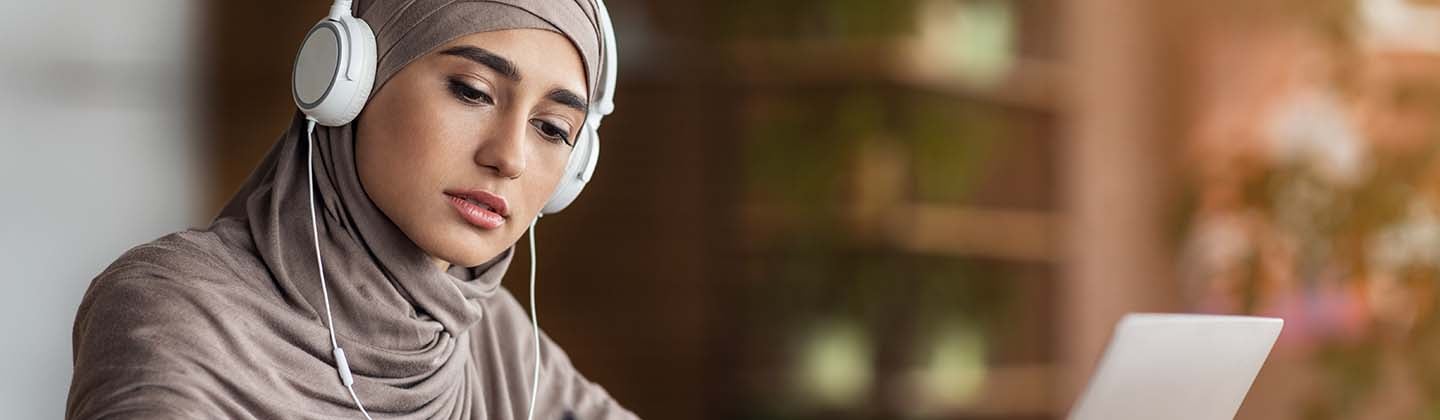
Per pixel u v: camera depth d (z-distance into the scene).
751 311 3.63
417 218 1.12
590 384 1.50
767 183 3.61
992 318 3.69
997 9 3.67
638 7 3.70
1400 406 3.65
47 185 3.13
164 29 3.40
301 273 1.13
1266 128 3.80
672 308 3.70
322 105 1.10
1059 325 3.80
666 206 3.70
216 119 3.52
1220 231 3.82
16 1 3.10
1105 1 3.90
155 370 1.00
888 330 3.55
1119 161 3.90
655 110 3.70
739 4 3.61
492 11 1.11
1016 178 3.81
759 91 3.62
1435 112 3.62
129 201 3.29
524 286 3.79
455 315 1.19
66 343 3.10
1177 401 1.11
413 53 1.11
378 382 1.14
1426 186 3.60
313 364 1.11
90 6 3.23
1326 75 3.73
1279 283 3.73
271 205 1.14
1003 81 3.64
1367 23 3.70
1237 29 3.85
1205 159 3.86
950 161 3.58
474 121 1.12
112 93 3.28
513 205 1.15
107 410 0.97
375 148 1.12
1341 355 3.63
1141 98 3.92
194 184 3.45
